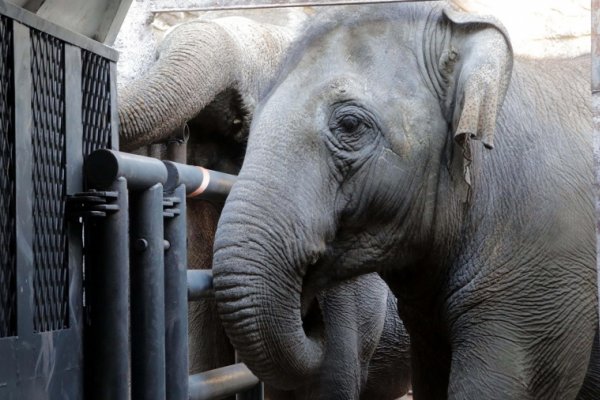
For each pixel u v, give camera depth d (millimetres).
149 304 4977
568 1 14508
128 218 4832
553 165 6520
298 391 7918
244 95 8344
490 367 6391
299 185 6219
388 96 6395
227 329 6180
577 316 6387
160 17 11430
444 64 6480
